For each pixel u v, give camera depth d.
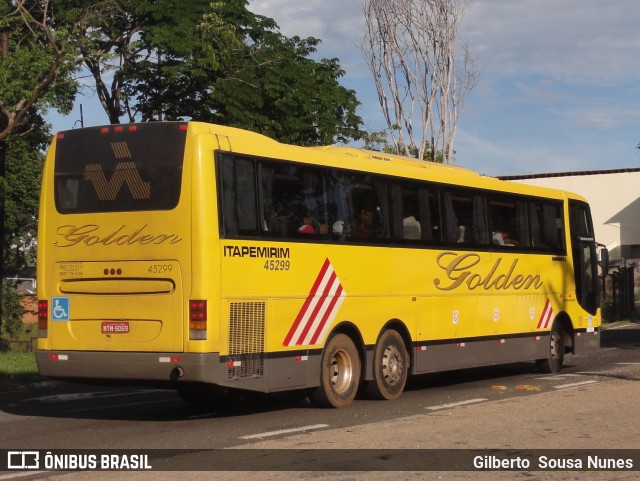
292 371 12.91
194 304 11.70
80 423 12.56
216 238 11.84
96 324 12.25
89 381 12.58
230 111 28.16
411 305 15.30
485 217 17.34
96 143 12.44
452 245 16.38
